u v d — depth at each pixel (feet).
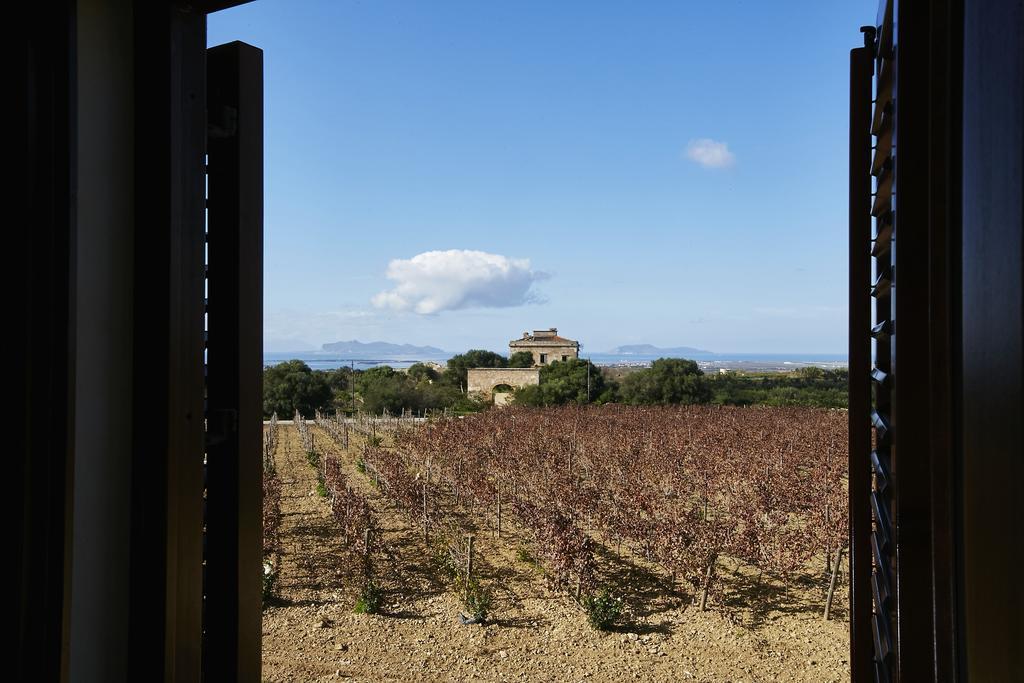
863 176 3.68
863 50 3.73
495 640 19.12
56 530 3.91
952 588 2.06
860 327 3.66
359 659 17.67
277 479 40.55
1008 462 1.63
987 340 1.77
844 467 39.04
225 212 4.64
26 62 3.90
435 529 31.17
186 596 4.41
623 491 34.01
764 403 104.53
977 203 1.85
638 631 19.97
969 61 1.91
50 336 3.93
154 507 4.30
